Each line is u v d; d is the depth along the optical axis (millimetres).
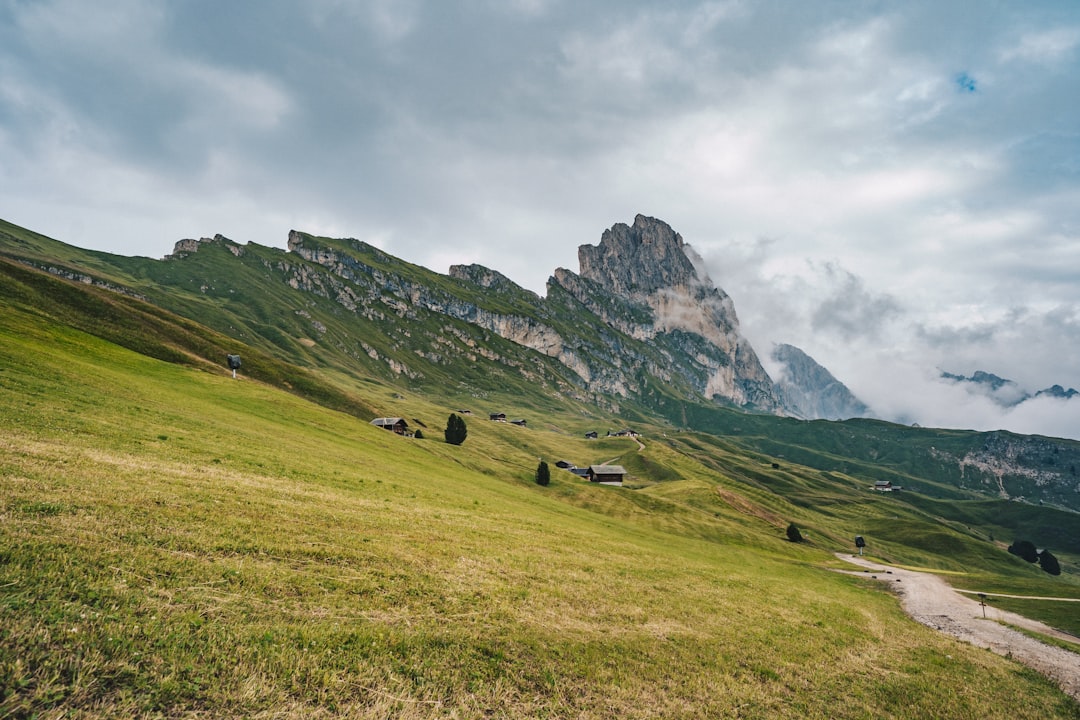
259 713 10570
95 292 112438
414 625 16219
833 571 79938
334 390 138375
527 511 53750
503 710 13227
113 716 9289
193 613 13172
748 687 18297
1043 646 40344
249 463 36250
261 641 12953
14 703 8906
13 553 13273
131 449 30359
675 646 20438
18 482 18844
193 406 55594
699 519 102000
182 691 10422
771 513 141875
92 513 17578
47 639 10523
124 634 11477
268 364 132500
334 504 29578
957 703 21500
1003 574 155625
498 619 18391
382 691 12516
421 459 76812
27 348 53562
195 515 20391
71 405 37875
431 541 26531
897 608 51281
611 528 62594
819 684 20234
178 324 123438
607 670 16797
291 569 17828
